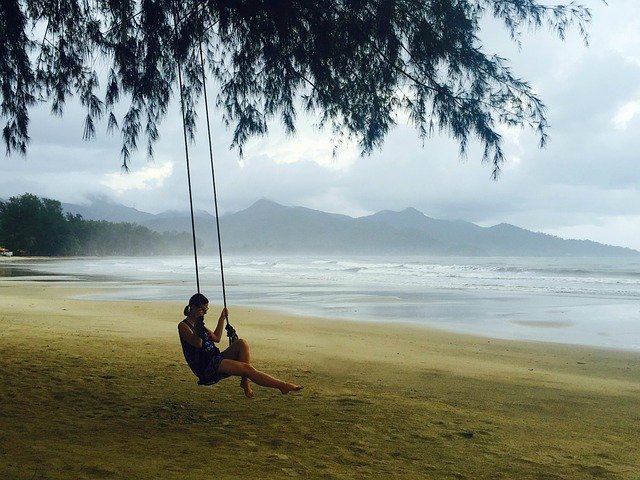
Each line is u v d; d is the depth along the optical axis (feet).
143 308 65.87
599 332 52.49
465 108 21.42
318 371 30.17
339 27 21.49
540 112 21.08
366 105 23.72
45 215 529.86
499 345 44.42
